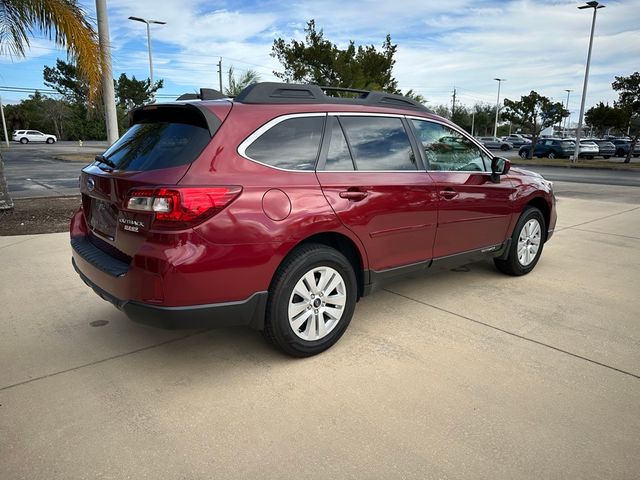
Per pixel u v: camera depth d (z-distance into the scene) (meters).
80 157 27.59
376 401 2.75
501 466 2.23
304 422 2.56
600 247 6.45
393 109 3.79
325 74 21.95
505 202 4.56
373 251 3.47
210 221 2.66
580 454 2.31
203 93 3.38
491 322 3.86
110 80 9.15
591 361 3.22
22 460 2.26
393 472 2.20
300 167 3.11
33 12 7.47
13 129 60.81
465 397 2.78
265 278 2.89
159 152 2.89
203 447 2.36
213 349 3.38
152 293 2.65
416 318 3.93
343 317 3.35
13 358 3.23
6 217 7.90
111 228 3.06
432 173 3.90
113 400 2.75
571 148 30.94
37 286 4.60
